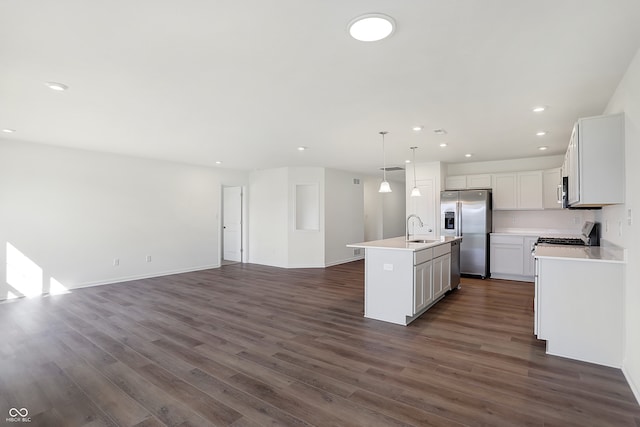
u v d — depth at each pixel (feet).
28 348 10.19
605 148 9.00
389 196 35.40
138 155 20.02
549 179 19.27
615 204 9.59
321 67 8.16
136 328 11.93
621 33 6.57
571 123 12.87
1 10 5.81
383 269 12.78
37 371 8.71
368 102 10.63
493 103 10.68
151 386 7.97
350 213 28.02
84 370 8.77
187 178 23.27
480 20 6.15
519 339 10.81
